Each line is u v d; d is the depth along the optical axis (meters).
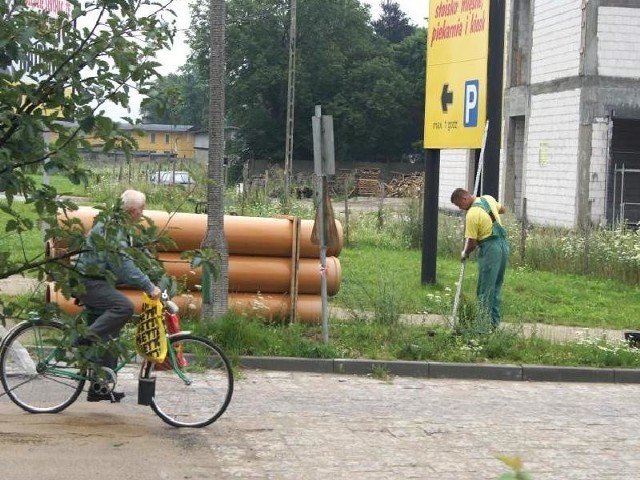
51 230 6.79
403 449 8.55
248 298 13.98
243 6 83.94
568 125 36.19
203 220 13.68
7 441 7.99
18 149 6.33
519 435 9.28
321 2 84.19
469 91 17.59
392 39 114.12
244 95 84.19
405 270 21.89
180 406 8.84
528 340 13.60
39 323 8.88
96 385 8.84
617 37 34.94
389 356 12.55
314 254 14.14
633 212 37.25
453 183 46.72
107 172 37.41
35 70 6.44
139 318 8.67
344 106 85.75
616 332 15.84
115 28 6.54
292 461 7.96
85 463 7.49
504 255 14.09
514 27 41.56
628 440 9.27
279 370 12.09
